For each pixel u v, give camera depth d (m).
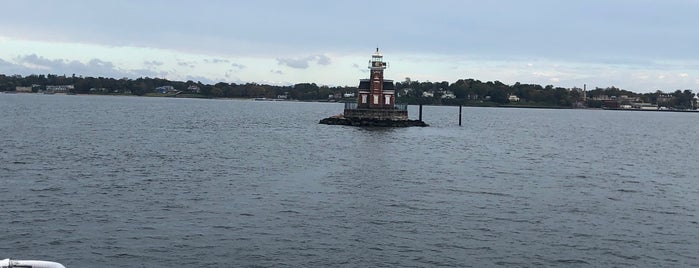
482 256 33.91
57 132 98.75
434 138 107.06
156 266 31.38
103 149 74.94
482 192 50.78
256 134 106.94
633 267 32.66
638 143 113.44
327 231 37.81
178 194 47.12
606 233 38.75
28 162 61.25
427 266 32.25
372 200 46.50
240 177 55.53
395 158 73.69
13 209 41.00
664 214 44.31
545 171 65.00
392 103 139.12
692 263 33.53
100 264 31.45
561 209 44.94
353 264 32.31
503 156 79.94
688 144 115.62
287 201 45.50
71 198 44.84
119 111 190.38
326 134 109.31
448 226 39.50
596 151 92.56
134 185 50.31
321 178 55.97
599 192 52.22
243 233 37.03
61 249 33.38
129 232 36.66
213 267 31.45
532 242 36.50
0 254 32.28
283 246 34.81
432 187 52.62
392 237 36.88
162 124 129.50
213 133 107.19
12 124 114.25
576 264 32.94
